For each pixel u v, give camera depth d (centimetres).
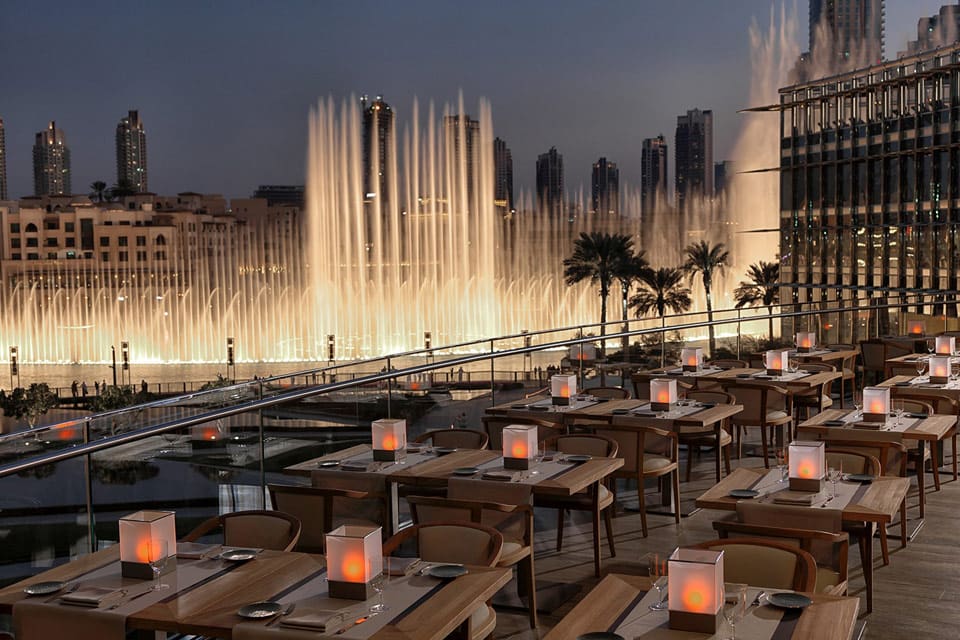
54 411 6084
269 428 695
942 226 2997
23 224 13912
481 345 8538
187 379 7469
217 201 17688
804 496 538
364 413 796
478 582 403
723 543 452
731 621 346
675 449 780
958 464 988
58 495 554
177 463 662
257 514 512
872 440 748
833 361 1360
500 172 16962
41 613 387
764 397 960
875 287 3181
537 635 544
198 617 373
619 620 363
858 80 3391
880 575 638
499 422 806
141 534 412
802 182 3731
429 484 617
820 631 348
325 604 381
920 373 1148
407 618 367
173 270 11712
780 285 3862
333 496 586
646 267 6059
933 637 534
